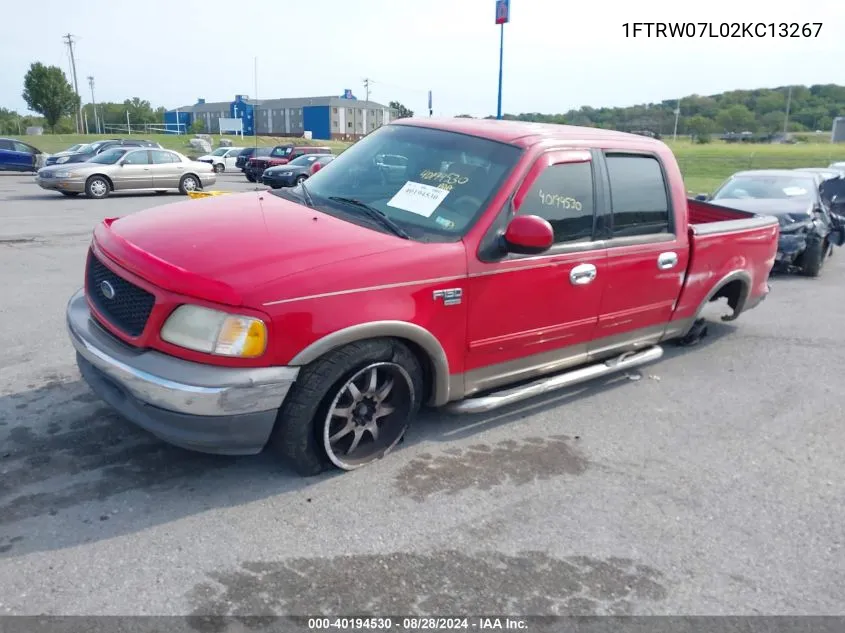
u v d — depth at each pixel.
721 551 3.28
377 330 3.41
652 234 4.83
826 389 5.52
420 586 2.88
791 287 9.72
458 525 3.32
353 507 3.40
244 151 35.34
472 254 3.74
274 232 3.58
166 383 3.05
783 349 6.54
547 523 3.40
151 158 19.91
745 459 4.24
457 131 4.38
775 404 5.16
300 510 3.34
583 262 4.30
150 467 3.62
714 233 5.39
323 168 4.77
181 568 2.88
